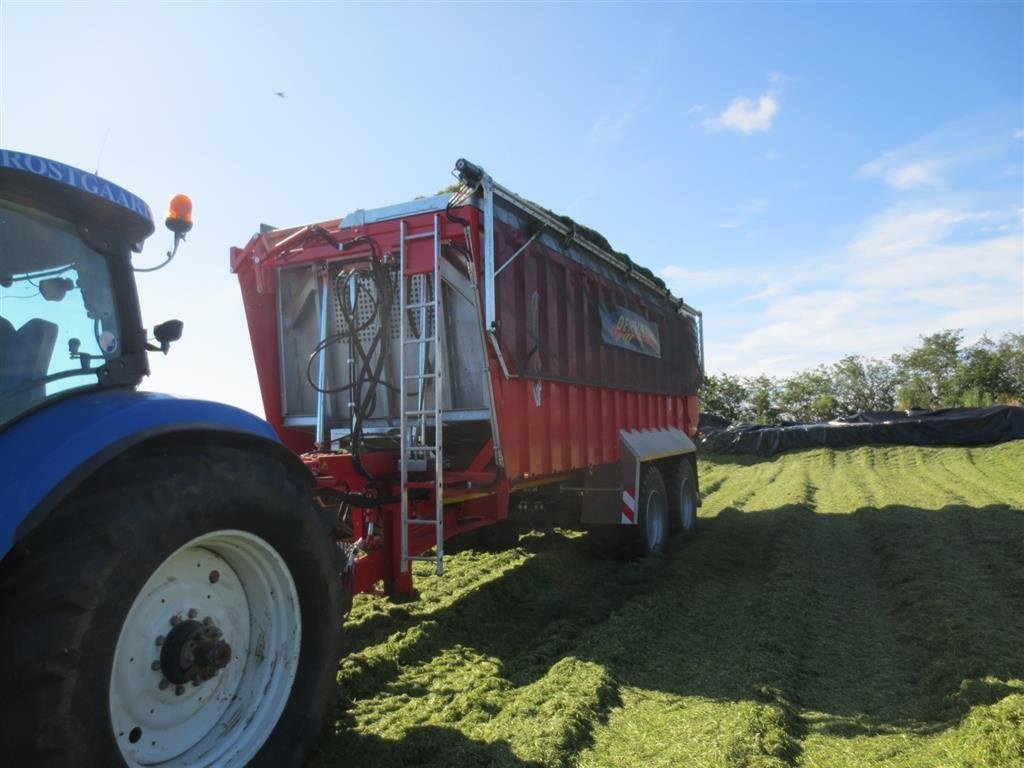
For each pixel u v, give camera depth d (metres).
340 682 4.11
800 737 3.53
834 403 35.56
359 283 5.59
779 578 6.75
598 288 7.57
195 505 2.56
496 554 8.14
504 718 3.64
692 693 4.07
